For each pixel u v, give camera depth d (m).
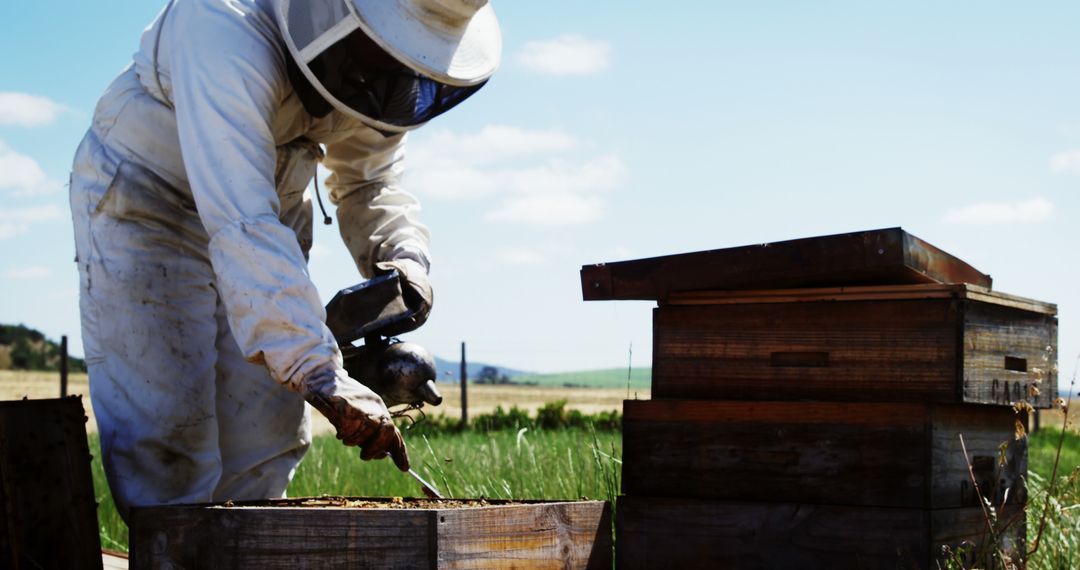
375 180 4.41
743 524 2.94
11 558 3.00
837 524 2.82
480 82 3.56
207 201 3.29
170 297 3.85
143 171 3.83
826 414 2.86
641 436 3.12
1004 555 3.02
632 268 3.14
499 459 6.47
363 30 3.22
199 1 3.54
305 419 4.31
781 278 2.92
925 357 2.77
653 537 3.06
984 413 3.09
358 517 2.49
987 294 2.83
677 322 3.11
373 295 3.68
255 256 3.14
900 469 2.76
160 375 3.77
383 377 3.63
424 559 2.44
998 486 3.16
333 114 3.93
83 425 3.24
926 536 2.71
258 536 2.59
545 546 2.76
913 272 2.79
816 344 2.91
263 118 3.44
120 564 3.87
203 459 3.88
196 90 3.39
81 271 3.87
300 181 4.07
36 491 3.07
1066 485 3.58
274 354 3.06
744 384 3.00
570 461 5.11
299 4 3.33
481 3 3.36
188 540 2.70
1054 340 3.33
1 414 3.01
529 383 105.75
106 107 3.90
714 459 3.01
